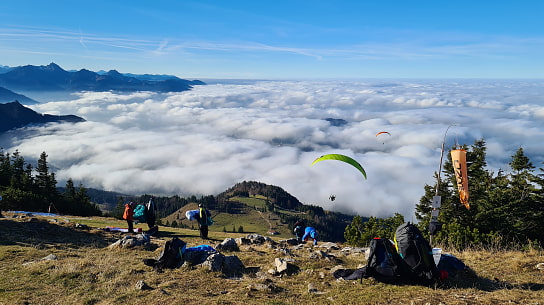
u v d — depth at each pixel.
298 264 10.67
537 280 7.98
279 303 7.24
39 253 12.04
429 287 7.71
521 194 23.81
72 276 9.49
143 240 13.48
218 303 7.22
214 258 10.21
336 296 7.49
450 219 21.06
